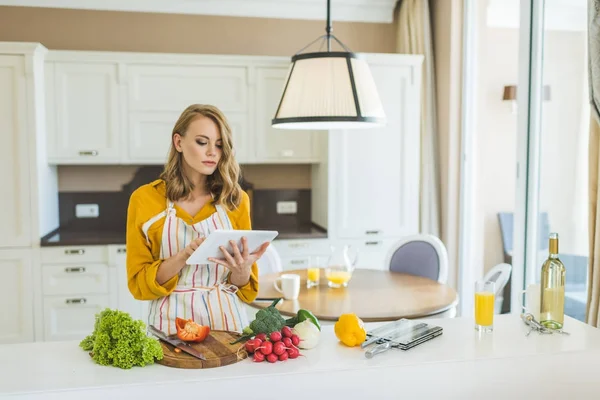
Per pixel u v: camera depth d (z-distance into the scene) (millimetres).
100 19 4250
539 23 3189
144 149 4039
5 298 3732
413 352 1539
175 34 4355
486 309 1715
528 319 1800
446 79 4160
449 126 4117
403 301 2570
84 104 3953
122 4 4246
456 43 4070
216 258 1629
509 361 1520
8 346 1569
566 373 1564
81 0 4188
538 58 3213
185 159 1723
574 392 1575
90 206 4375
